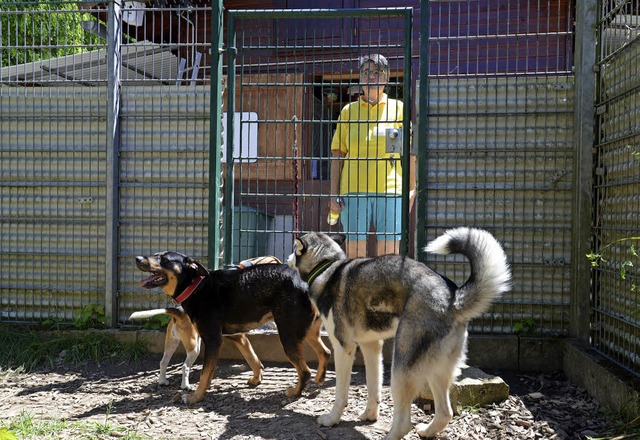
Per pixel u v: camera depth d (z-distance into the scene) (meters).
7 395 4.34
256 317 4.37
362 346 3.81
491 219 5.09
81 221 5.54
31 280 5.64
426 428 3.43
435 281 3.30
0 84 5.62
